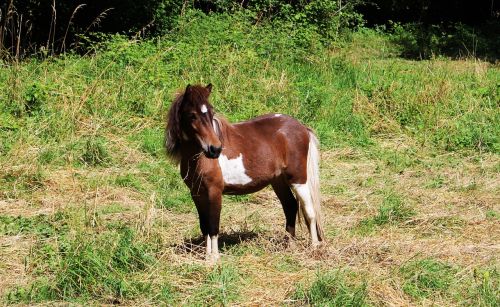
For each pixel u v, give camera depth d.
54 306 5.89
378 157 11.16
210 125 6.40
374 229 7.96
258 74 14.06
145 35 18.48
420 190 9.59
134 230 7.28
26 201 8.73
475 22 28.69
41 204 8.66
